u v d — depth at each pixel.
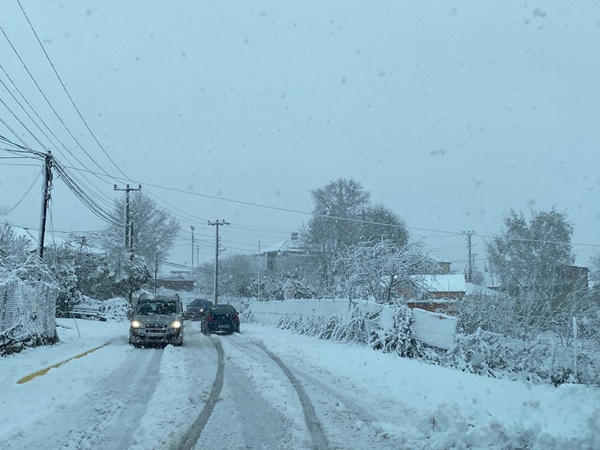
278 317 37.25
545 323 20.64
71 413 9.35
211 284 79.44
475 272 59.44
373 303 21.97
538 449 7.17
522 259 35.00
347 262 27.31
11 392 11.03
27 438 7.81
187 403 10.23
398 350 18.83
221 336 27.92
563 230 34.78
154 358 17.58
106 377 13.28
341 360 16.59
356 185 53.41
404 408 9.50
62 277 37.25
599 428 7.57
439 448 7.29
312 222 52.84
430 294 28.19
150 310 23.11
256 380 12.79
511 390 11.51
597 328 19.69
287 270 60.00
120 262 43.91
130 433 8.12
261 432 8.28
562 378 15.99
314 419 8.98
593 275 35.19
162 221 61.31
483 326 20.14
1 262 18.98
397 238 51.44
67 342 21.44
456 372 14.45
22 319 17.62
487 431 7.62
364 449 7.39
